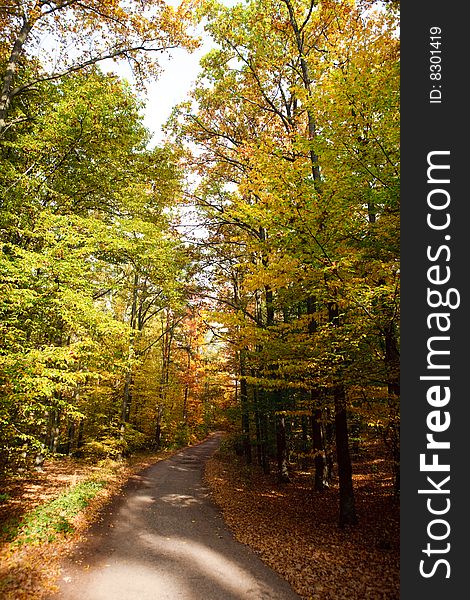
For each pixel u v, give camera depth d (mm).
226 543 8133
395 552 7109
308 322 9727
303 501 11492
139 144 15172
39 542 7066
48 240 9180
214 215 15648
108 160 13195
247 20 12742
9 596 5074
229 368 18938
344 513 8719
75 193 13203
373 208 7887
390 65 7035
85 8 9852
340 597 5691
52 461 16469
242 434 19453
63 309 9195
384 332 7625
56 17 9906
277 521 9641
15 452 10883
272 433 18062
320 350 8039
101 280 15734
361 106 6926
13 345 8023
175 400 27203
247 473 17125
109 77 11805
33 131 11039
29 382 7609
